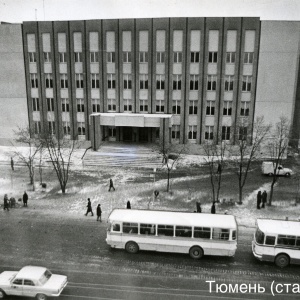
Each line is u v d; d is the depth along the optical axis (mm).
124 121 44812
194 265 21531
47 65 47438
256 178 37781
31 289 17812
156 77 45750
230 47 43625
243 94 44812
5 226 26859
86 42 45875
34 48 47250
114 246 23125
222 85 44750
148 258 22391
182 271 20812
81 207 30484
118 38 45188
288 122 44312
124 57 45750
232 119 45531
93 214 28984
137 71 45844
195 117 46188
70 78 47344
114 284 19375
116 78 46469
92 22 45188
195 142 46938
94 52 46156
